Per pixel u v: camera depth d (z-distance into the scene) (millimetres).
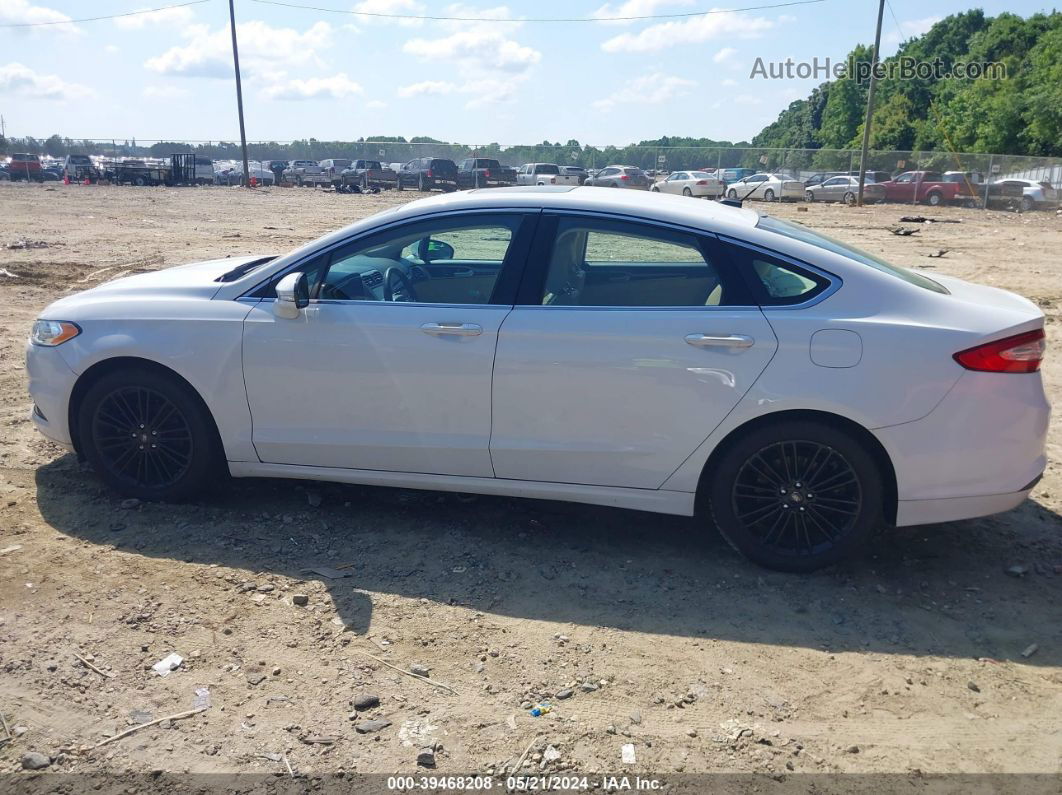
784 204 38469
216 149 55062
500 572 4141
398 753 2924
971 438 3828
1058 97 48000
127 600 3789
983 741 3043
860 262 4070
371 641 3559
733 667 3439
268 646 3502
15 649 3416
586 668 3412
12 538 4289
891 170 40781
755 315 3941
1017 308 4000
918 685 3346
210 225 20812
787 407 3896
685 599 3939
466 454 4258
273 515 4656
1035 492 5184
